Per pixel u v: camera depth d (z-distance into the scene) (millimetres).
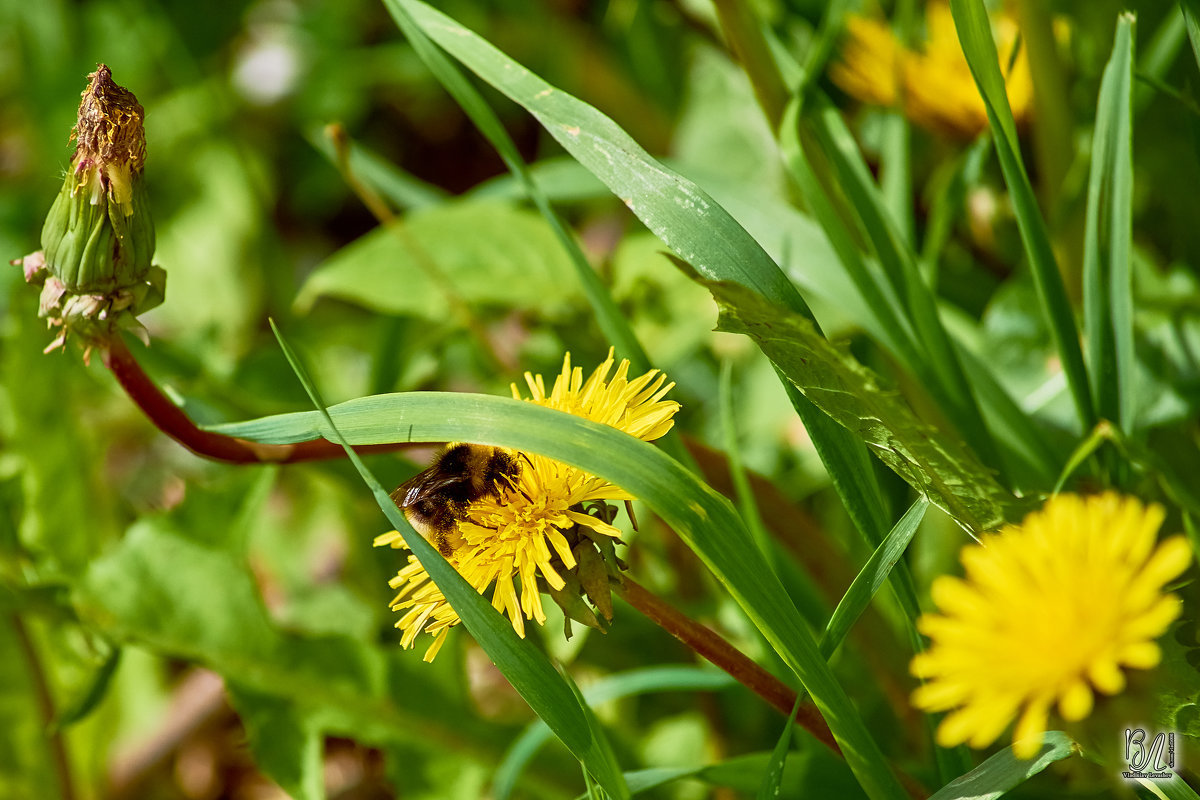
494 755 597
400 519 495
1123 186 535
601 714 608
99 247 516
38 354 626
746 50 564
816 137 566
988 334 597
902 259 557
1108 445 539
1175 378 577
